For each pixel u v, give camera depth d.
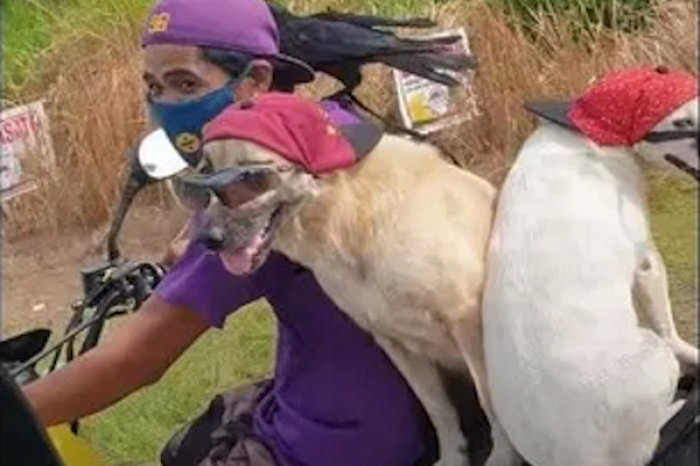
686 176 2.05
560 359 1.99
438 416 2.33
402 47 2.44
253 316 4.81
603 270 2.00
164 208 5.96
